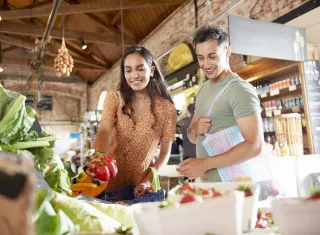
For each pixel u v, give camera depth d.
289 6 4.95
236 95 1.68
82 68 13.17
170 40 8.11
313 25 4.59
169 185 5.10
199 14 7.00
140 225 0.67
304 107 4.34
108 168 1.49
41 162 1.14
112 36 10.02
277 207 0.69
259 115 1.64
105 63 13.22
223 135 1.74
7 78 14.72
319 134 4.31
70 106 16.78
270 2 5.29
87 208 0.84
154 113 1.99
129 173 1.98
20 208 0.36
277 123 4.43
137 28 9.68
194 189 0.85
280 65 4.76
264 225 0.85
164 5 8.06
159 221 0.65
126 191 1.57
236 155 1.57
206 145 1.79
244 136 1.63
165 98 2.05
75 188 1.40
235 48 3.67
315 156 3.53
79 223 0.80
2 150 1.01
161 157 2.04
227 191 0.74
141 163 1.97
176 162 5.80
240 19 3.73
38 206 0.64
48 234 0.65
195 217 0.66
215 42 1.73
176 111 2.11
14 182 0.36
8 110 1.08
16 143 1.09
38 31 9.73
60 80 16.11
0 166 0.37
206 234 0.66
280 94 5.18
